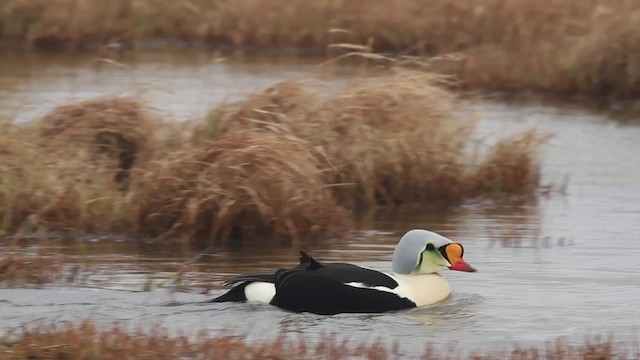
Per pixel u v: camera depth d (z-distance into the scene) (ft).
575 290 41.04
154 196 48.96
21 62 88.84
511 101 79.61
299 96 56.59
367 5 97.45
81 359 31.86
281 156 49.24
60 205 49.39
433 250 38.96
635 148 67.10
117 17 99.71
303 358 32.42
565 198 56.54
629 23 83.56
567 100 81.00
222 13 99.86
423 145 56.08
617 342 35.04
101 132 55.16
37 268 42.24
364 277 37.73
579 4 93.50
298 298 37.11
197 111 66.23
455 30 93.86
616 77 82.28
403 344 34.60
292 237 48.06
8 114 63.57
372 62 90.33
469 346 34.53
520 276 42.91
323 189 50.52
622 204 55.31
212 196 48.16
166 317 36.63
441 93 59.88
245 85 78.54
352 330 35.88
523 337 35.58
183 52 95.35
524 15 93.45
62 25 97.45
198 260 44.88
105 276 42.11
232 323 36.19
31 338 33.14
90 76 82.48
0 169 50.21
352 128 55.62
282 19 98.32
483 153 61.98
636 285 41.81
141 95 59.57
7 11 97.66
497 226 50.90
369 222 51.55
